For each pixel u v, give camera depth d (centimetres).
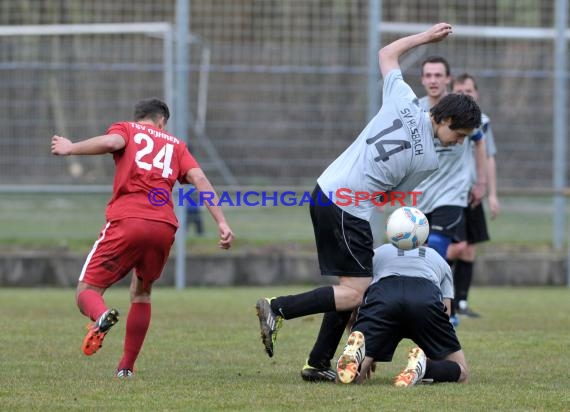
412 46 2303
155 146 2228
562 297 4362
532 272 4997
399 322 2138
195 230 5038
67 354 2577
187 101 4669
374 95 4691
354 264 2169
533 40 4956
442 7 5022
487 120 3356
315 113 4891
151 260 2208
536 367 2409
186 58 4647
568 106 5022
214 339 2906
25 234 5109
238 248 5025
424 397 1931
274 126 4888
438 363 2138
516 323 3353
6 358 2495
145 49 4828
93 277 2167
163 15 4919
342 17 4850
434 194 3312
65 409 1792
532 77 4962
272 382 2152
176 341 2861
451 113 2178
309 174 4906
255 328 3167
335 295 2166
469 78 3500
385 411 1781
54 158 4878
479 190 3353
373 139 2200
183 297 4266
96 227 5144
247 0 4850
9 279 4850
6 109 4853
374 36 4700
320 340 2197
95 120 4859
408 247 2192
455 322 3256
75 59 4838
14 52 4838
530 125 4988
